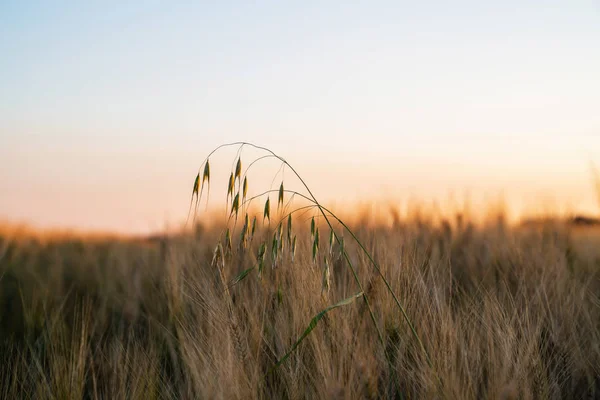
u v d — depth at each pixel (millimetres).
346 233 4707
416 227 5172
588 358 2955
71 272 5430
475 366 2697
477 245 4898
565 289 3719
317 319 2461
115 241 6672
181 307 3879
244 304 3207
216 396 2482
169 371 3234
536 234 5043
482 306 3469
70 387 2615
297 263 3334
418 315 3000
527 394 2373
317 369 2650
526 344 2699
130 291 4383
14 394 2732
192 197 2473
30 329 3709
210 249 5059
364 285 3246
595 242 4766
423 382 2512
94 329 3701
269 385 2840
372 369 2523
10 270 5379
